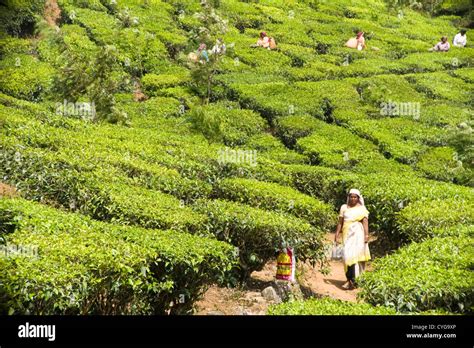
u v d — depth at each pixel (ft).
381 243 64.23
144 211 46.14
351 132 89.61
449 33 157.69
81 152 57.98
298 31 135.64
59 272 31.01
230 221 47.85
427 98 105.50
